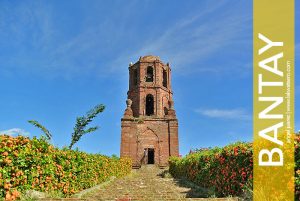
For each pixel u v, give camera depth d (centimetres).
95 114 1812
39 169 1011
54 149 1188
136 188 1688
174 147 4197
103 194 1402
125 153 4116
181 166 2444
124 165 3138
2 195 800
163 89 4528
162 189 1630
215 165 1309
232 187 1048
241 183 941
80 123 1783
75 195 1295
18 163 883
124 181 2175
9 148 836
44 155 1059
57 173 1175
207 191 1336
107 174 2191
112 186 1819
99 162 1911
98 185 1783
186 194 1366
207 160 1485
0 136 836
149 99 4541
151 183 2023
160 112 4384
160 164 4122
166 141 4228
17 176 867
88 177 1620
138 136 4209
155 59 4591
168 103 4538
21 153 891
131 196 1275
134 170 3950
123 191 1525
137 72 4575
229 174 1089
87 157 1619
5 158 816
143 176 3153
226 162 1132
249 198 820
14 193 827
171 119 4294
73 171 1374
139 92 4419
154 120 4288
